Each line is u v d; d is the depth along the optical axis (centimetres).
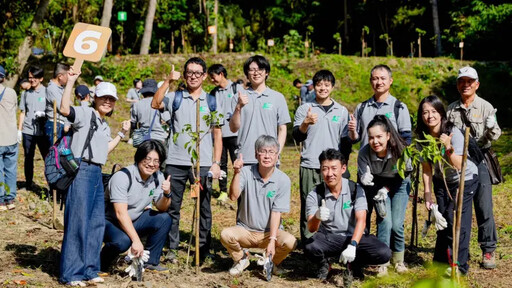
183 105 664
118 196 580
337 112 685
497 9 2541
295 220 915
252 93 680
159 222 613
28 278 592
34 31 2023
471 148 637
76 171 564
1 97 892
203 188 674
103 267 611
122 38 2816
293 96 2175
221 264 680
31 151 1024
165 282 593
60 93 954
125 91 2173
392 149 618
